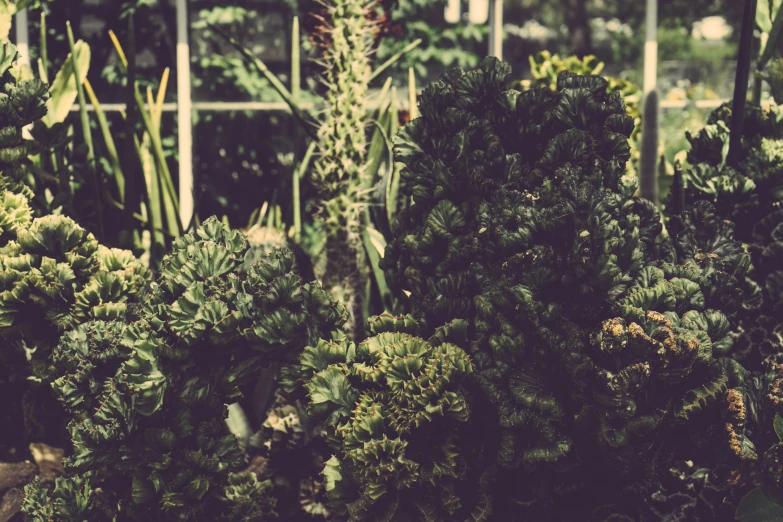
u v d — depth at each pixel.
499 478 1.55
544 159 1.55
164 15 4.00
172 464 1.59
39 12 3.73
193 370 1.58
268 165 4.25
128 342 1.55
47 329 1.83
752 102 2.34
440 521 1.50
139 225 2.88
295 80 2.55
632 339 1.38
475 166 1.61
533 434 1.48
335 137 2.35
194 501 1.59
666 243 1.69
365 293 2.45
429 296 1.66
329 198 2.37
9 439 2.43
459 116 1.63
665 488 1.76
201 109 4.12
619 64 6.17
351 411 1.51
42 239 1.80
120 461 1.58
